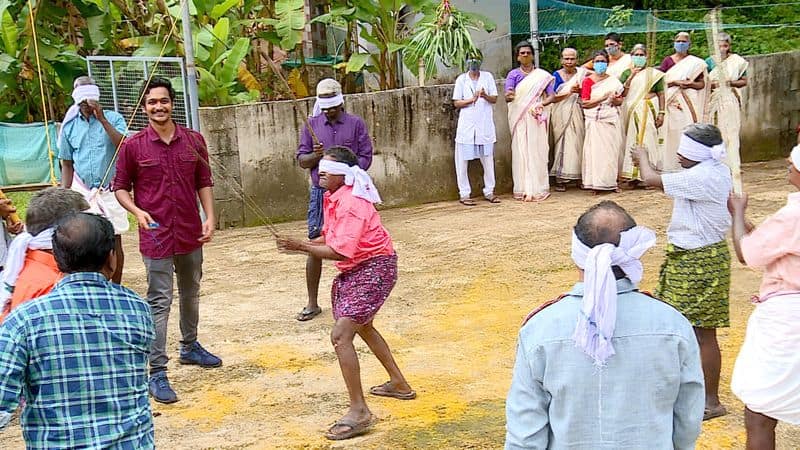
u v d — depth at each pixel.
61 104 11.78
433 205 10.50
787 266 3.53
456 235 8.87
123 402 2.81
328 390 5.26
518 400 2.62
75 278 2.84
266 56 11.38
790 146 12.31
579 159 10.76
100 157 6.20
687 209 4.41
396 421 4.73
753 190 10.12
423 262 7.98
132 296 2.93
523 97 10.26
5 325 2.72
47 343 2.71
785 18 15.26
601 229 2.58
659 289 4.61
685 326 2.58
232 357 5.86
